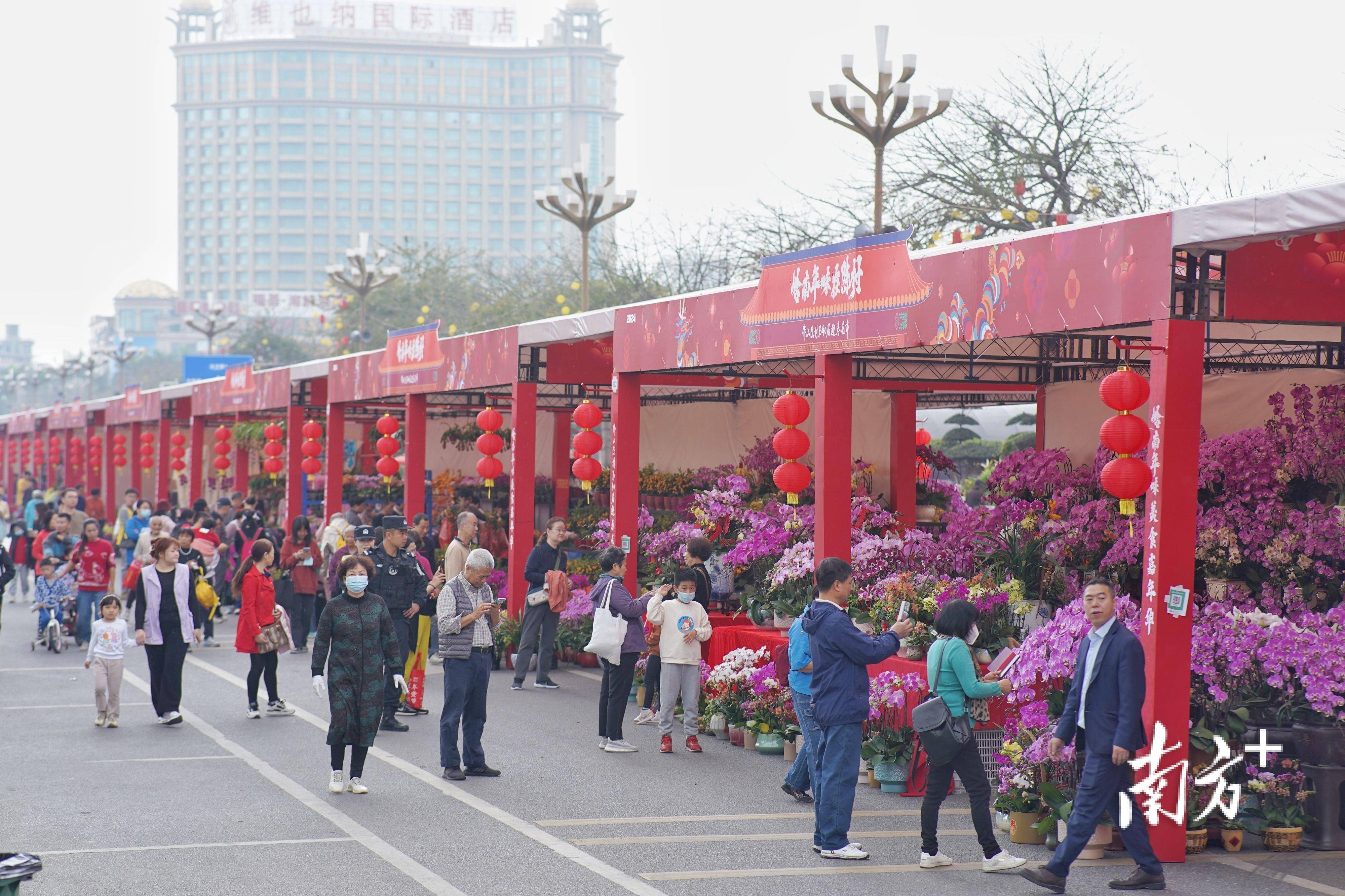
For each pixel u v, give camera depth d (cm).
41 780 1198
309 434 2856
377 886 874
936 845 931
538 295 5875
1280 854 965
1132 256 950
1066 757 920
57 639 2142
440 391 2248
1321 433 1086
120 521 3409
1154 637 927
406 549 1588
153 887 869
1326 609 1066
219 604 2191
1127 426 947
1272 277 940
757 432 2325
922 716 922
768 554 1584
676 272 4850
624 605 1338
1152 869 876
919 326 1183
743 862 941
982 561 1282
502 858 946
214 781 1198
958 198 3444
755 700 1362
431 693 1731
